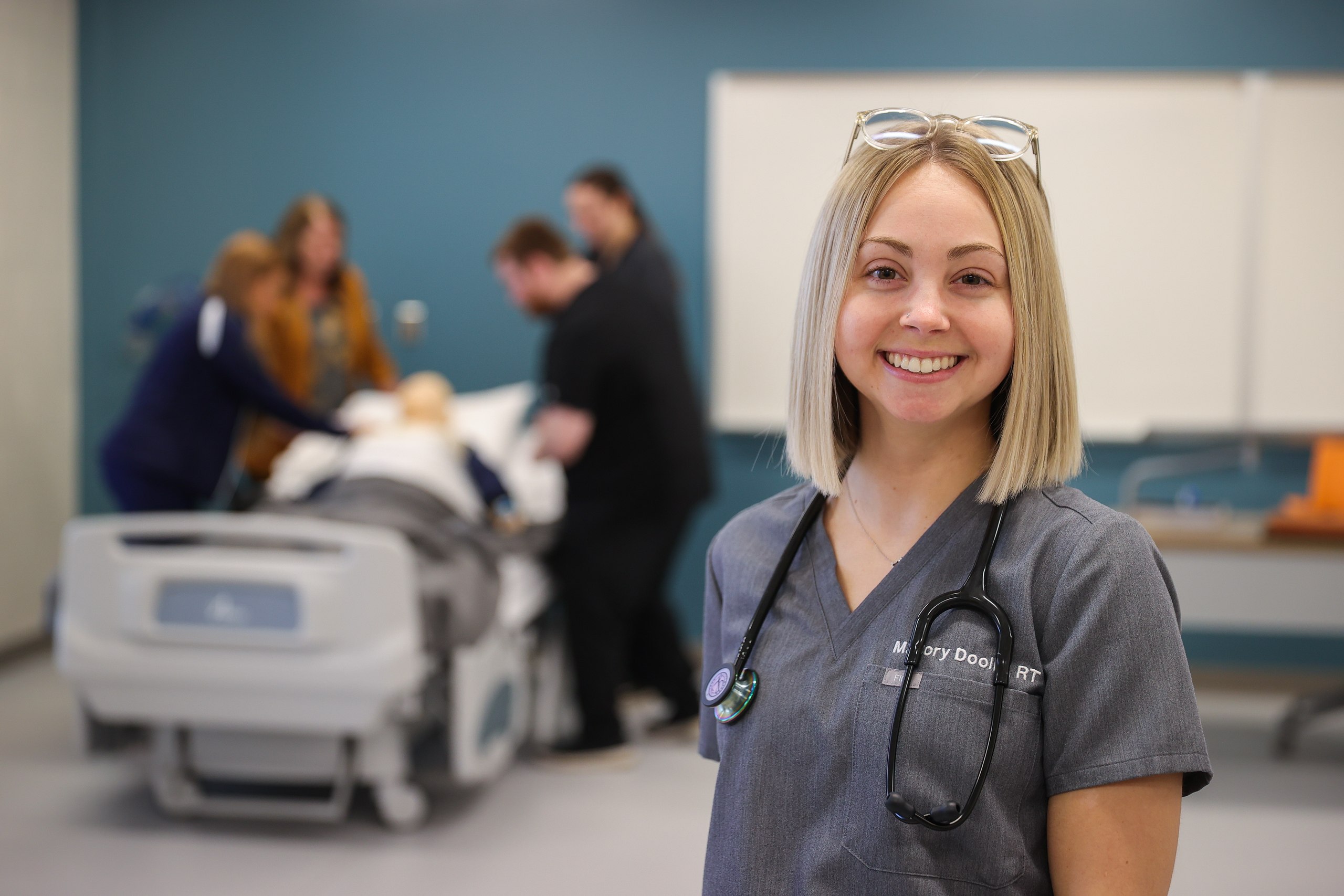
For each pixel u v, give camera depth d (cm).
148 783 328
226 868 271
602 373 343
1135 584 83
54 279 476
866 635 92
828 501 103
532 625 375
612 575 347
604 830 300
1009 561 88
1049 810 84
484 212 477
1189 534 341
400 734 294
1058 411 90
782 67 462
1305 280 450
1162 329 455
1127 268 455
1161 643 81
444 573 292
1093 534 85
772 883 89
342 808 293
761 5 461
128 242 486
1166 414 458
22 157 453
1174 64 450
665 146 469
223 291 330
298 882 264
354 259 482
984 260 88
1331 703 374
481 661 301
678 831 299
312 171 480
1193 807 323
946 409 89
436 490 336
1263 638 459
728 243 468
